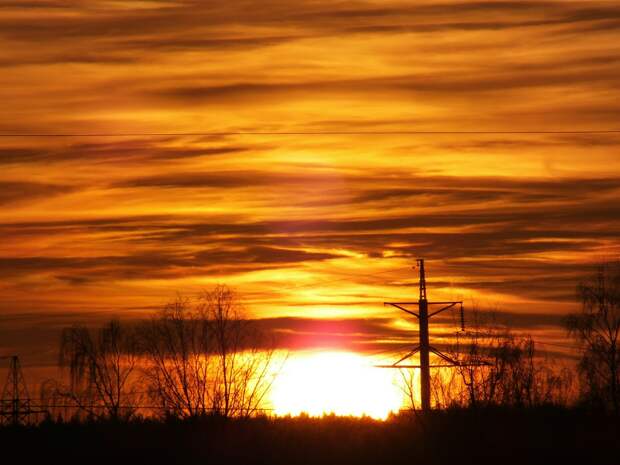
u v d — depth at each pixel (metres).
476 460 84.62
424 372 88.50
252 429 96.94
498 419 86.69
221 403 98.00
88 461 91.19
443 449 85.81
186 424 96.62
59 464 89.88
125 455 92.50
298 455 90.06
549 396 91.88
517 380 89.62
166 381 98.56
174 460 90.94
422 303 96.94
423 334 96.00
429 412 87.25
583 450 85.06
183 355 98.94
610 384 98.94
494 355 88.19
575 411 92.56
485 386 87.38
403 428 92.88
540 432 87.50
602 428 90.44
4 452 94.06
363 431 95.56
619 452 84.62
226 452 92.25
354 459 88.00
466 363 87.75
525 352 89.69
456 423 86.00
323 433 96.00
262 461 89.19
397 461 86.56
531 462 83.31
